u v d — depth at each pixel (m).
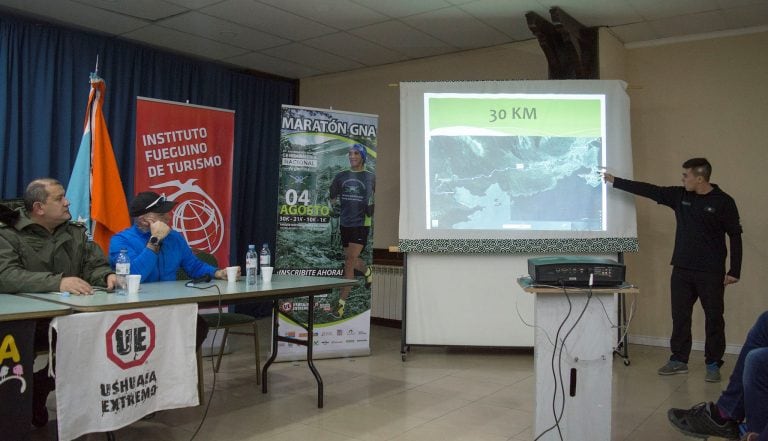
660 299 5.19
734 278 4.09
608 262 2.56
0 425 2.09
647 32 5.07
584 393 2.56
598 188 4.63
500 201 4.66
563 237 4.58
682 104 5.14
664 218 5.17
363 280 4.82
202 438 2.94
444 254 4.74
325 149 4.70
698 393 3.77
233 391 3.79
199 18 4.95
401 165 4.69
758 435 2.19
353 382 4.03
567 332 2.56
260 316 6.64
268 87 6.77
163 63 5.81
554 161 4.66
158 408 2.58
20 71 4.83
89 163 4.05
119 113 5.45
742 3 4.39
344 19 4.95
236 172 6.34
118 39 5.51
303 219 4.64
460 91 4.71
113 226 4.08
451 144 4.70
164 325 2.60
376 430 3.08
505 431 3.07
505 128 4.70
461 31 5.22
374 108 6.48
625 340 4.52
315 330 4.69
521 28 5.12
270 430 3.07
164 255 3.48
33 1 4.58
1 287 2.70
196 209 4.62
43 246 2.96
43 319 2.53
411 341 4.75
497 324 4.73
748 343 2.48
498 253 4.66
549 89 4.69
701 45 5.06
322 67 6.49
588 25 4.94
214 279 3.51
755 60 4.86
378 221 6.42
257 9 4.73
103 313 2.35
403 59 6.15
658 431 3.06
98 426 2.32
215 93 6.21
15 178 4.74
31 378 2.18
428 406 3.50
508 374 4.27
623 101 4.64
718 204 4.09
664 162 5.21
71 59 5.12
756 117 4.85
